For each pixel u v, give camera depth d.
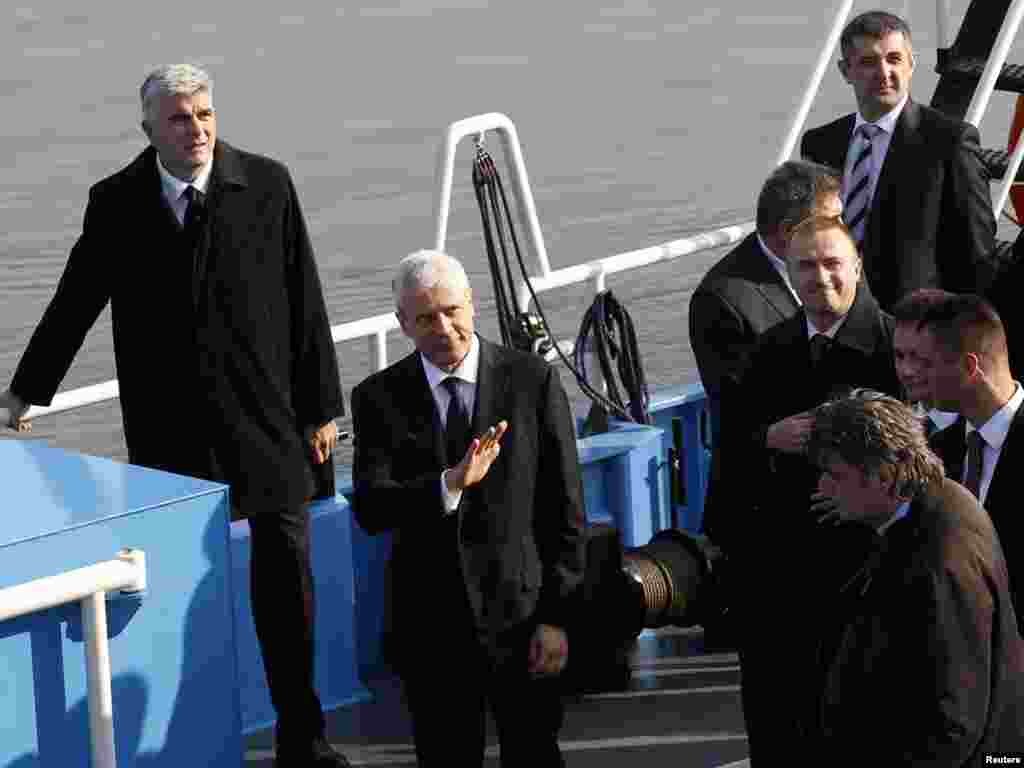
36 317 58.84
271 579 15.47
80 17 151.12
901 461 10.80
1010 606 10.96
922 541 10.77
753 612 14.12
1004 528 12.08
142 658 12.56
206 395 15.08
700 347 16.05
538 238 19.06
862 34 18.06
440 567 13.62
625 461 18.27
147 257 15.01
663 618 16.72
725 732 15.81
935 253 18.36
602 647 16.50
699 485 20.17
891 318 13.98
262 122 100.12
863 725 10.91
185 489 12.82
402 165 85.81
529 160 85.75
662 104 99.00
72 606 11.95
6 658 11.71
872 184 18.38
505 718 13.80
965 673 10.59
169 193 14.97
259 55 127.75
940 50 22.72
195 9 154.75
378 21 143.88
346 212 75.38
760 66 109.62
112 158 87.50
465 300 13.54
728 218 72.00
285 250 15.30
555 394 13.82
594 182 79.69
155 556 12.55
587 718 16.19
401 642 13.86
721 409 14.39
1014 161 20.91
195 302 14.96
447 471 13.39
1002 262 18.30
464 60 120.81
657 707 16.34
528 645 13.64
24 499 12.62
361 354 50.78
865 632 10.92
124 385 15.38
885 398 11.12
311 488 15.61
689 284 58.97
